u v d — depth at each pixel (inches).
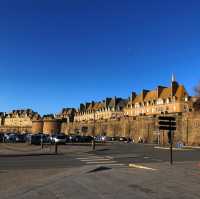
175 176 792.9
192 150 2098.9
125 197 536.4
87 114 6978.4
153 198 528.7
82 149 1993.1
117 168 988.6
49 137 2817.4
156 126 3472.0
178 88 4963.1
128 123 4035.4
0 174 839.7
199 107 3782.0
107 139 3880.4
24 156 1454.2
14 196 540.1
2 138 3262.8
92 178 753.0
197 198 528.7
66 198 527.5
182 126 3161.9
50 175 821.9
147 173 852.0
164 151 1905.8
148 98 5452.8
